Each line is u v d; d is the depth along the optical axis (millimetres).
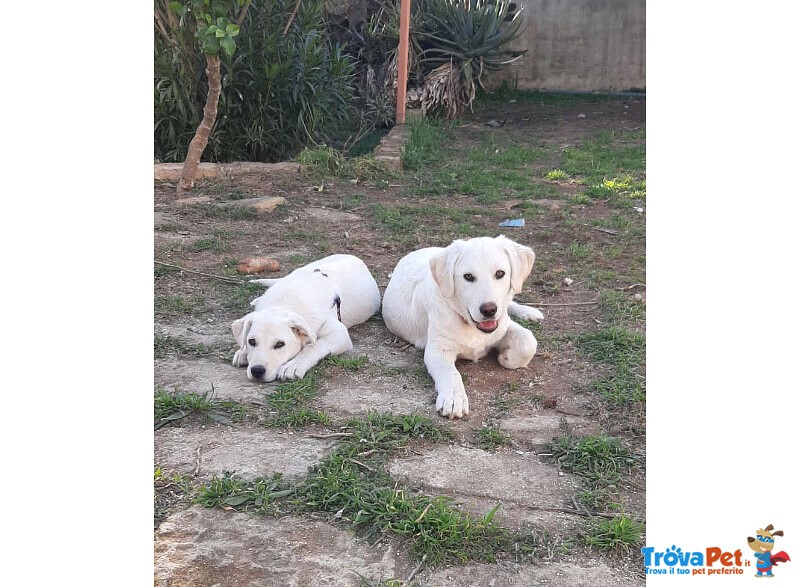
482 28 5152
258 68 3666
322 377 1604
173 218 2730
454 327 1612
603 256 2398
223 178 3305
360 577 1027
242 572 1034
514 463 1299
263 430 1391
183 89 3545
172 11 3455
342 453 1298
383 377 1615
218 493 1185
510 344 1659
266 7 3666
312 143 3855
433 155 3928
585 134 4699
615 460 1295
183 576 1023
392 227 2713
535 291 2125
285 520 1141
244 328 1619
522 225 2746
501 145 4379
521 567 1051
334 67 4078
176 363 1659
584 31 6094
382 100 4898
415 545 1078
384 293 1997
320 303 1748
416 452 1323
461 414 1440
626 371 1615
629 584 1023
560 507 1180
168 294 2033
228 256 2363
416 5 5348
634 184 3355
